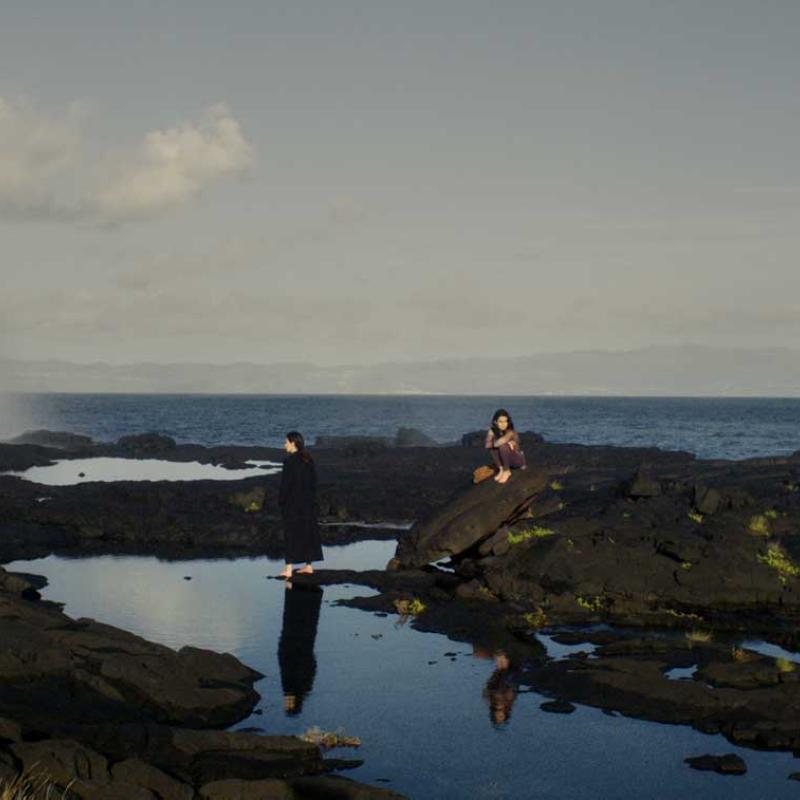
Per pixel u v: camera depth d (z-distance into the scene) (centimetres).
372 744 931
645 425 11456
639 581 1659
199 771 825
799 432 9931
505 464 1952
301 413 15162
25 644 1064
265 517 2622
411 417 13188
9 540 2222
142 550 2220
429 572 1873
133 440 5884
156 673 1066
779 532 1936
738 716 1002
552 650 1299
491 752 912
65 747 770
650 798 809
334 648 1301
